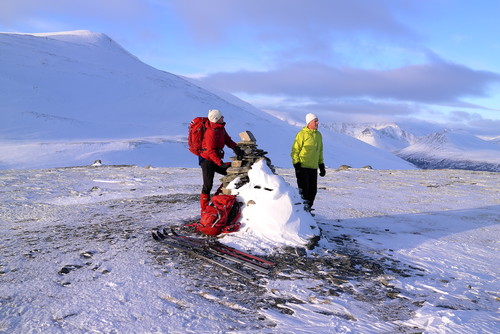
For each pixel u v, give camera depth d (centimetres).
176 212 746
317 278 426
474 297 395
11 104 15938
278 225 544
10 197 989
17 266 439
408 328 312
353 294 387
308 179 706
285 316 329
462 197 1080
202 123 600
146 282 394
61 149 10106
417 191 1190
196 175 1569
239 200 584
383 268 474
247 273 432
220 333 294
